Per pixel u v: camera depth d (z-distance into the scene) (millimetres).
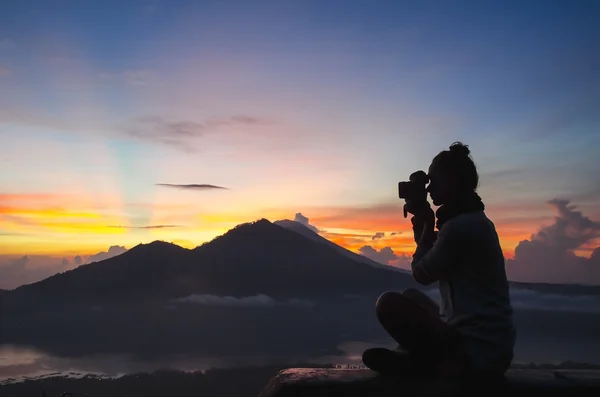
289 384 2547
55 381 127688
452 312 2592
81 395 111375
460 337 2518
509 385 2500
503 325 2480
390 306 2584
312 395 2479
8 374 142875
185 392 116938
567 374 2713
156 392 116625
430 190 2740
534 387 2492
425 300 2910
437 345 2512
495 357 2449
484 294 2520
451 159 2645
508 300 2564
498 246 2574
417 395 2426
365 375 2654
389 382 2508
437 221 2709
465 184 2621
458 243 2518
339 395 2477
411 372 2604
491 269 2521
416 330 2521
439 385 2467
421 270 2646
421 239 2812
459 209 2623
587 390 2498
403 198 2861
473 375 2461
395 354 2625
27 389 116062
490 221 2625
